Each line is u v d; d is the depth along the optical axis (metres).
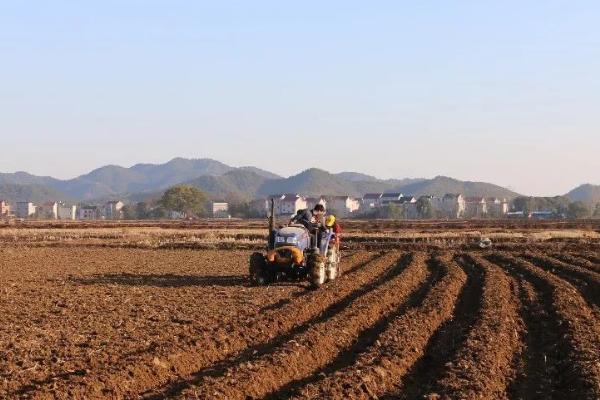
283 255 20.75
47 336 13.07
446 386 10.39
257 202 196.88
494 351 12.58
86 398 9.34
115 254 38.00
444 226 83.56
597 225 86.81
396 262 32.16
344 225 88.00
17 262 31.70
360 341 13.93
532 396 10.48
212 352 12.17
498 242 48.59
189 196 171.62
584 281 23.67
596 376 10.77
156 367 10.79
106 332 13.46
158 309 16.42
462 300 19.53
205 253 39.38
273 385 10.55
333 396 9.69
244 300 17.89
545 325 15.61
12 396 9.21
